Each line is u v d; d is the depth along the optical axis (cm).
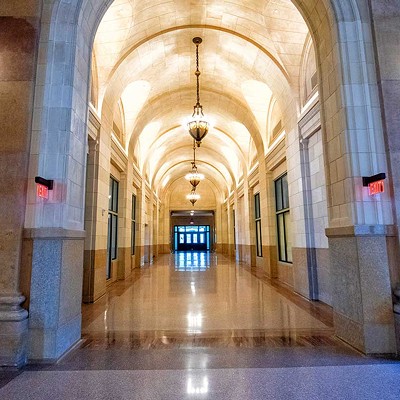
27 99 294
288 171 666
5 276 267
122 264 830
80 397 203
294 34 575
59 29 314
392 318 278
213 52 729
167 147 1448
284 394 205
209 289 658
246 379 228
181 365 255
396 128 304
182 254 2075
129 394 206
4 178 281
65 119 300
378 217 293
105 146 617
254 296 577
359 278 284
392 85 312
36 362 260
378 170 303
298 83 611
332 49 339
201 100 971
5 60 300
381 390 209
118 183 848
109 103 639
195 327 373
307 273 554
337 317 327
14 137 288
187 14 600
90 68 361
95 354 282
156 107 923
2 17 308
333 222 336
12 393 208
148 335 342
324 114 364
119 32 562
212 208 2228
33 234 273
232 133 1180
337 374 235
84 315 436
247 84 808
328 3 337
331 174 345
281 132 723
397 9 328
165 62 738
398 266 286
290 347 299
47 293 270
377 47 318
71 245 300
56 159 292
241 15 589
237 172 1486
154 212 1792
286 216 763
